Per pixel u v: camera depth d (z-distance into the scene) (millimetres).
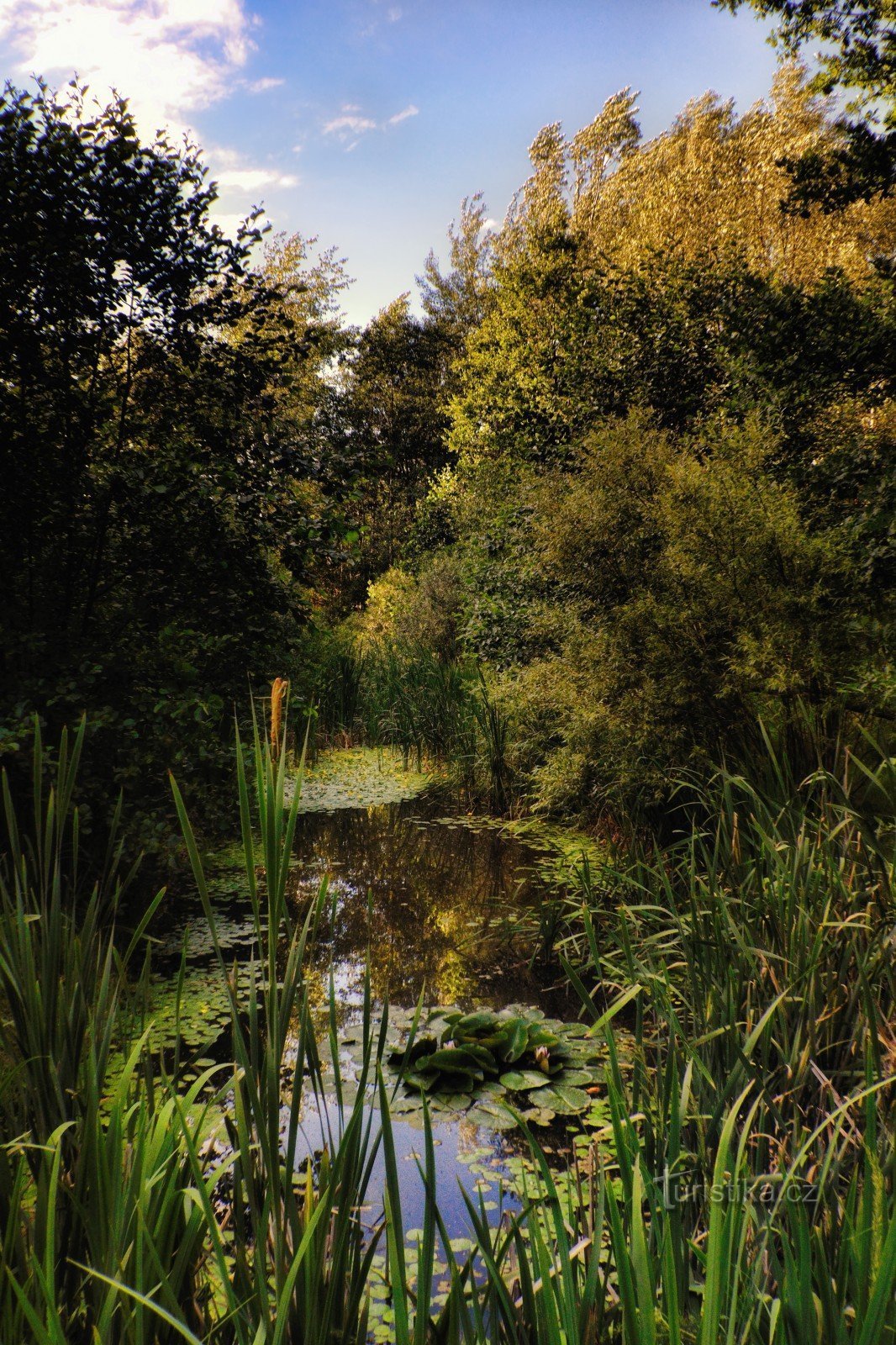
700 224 16938
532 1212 1408
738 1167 1339
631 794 6410
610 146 20062
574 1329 1247
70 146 4871
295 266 18734
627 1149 1509
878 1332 1035
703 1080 2494
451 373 30297
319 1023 4059
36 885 2312
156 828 4766
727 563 5570
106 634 5359
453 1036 3842
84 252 4887
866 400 7254
